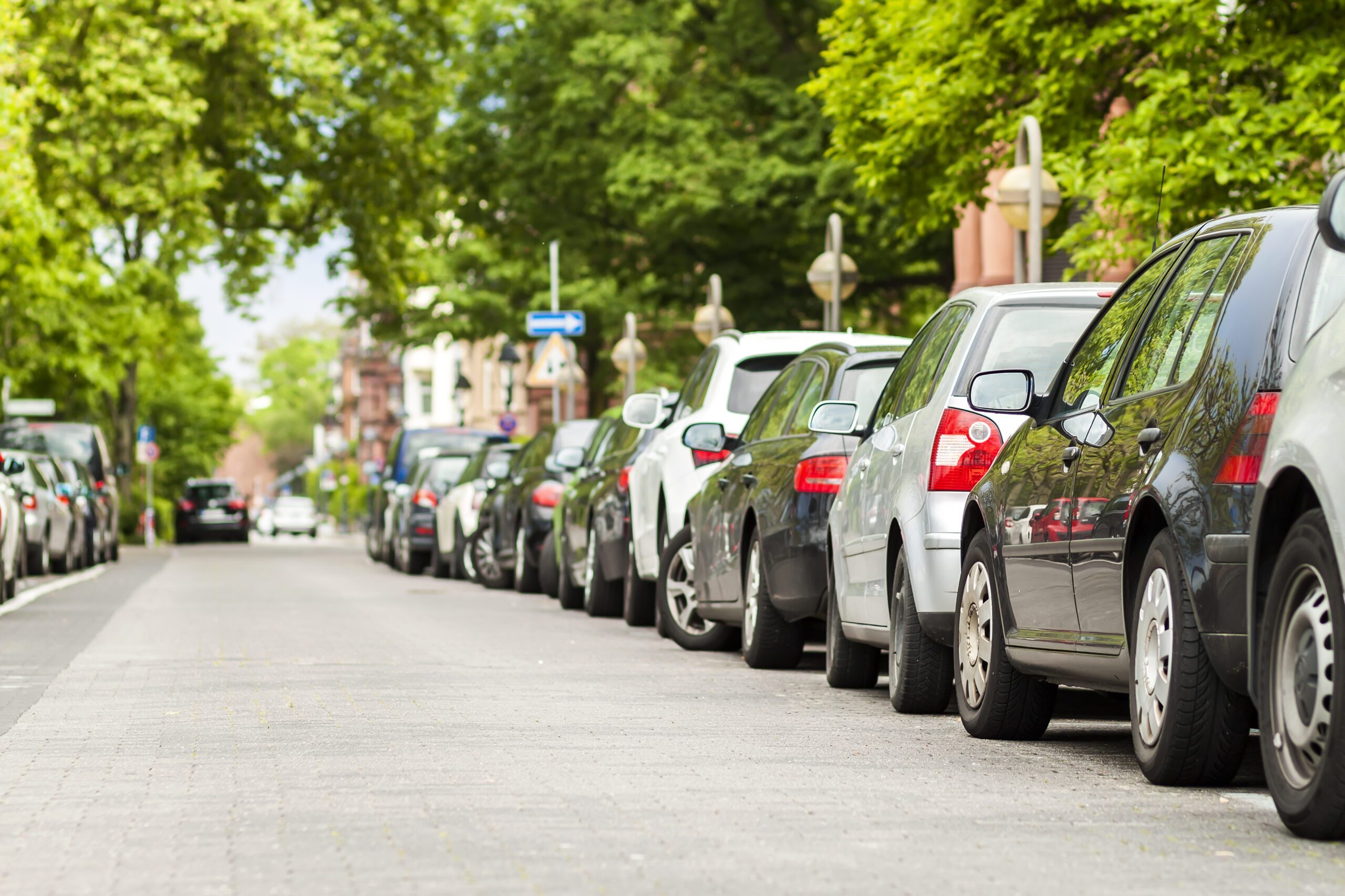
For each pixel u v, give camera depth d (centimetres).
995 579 1394
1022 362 1534
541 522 3731
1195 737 1116
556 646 2391
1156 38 3142
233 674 1978
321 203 6950
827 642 1889
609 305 7219
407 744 1382
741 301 6012
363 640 2497
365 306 7625
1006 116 3438
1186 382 1136
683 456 2433
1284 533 985
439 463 5031
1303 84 2977
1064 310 1560
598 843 970
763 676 1967
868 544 1681
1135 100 3306
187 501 10638
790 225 5859
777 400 2156
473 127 6512
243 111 6412
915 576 1536
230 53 6256
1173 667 1108
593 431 3856
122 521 9012
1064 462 1281
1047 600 1301
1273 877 880
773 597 1959
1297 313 1058
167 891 859
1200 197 3030
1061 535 1263
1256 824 1029
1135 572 1169
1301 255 1076
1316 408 941
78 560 5162
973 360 1550
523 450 4153
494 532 4053
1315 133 2911
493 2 6488
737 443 2334
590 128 6247
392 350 7719
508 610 3241
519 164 6394
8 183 5034
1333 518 898
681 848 956
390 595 3825
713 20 6162
